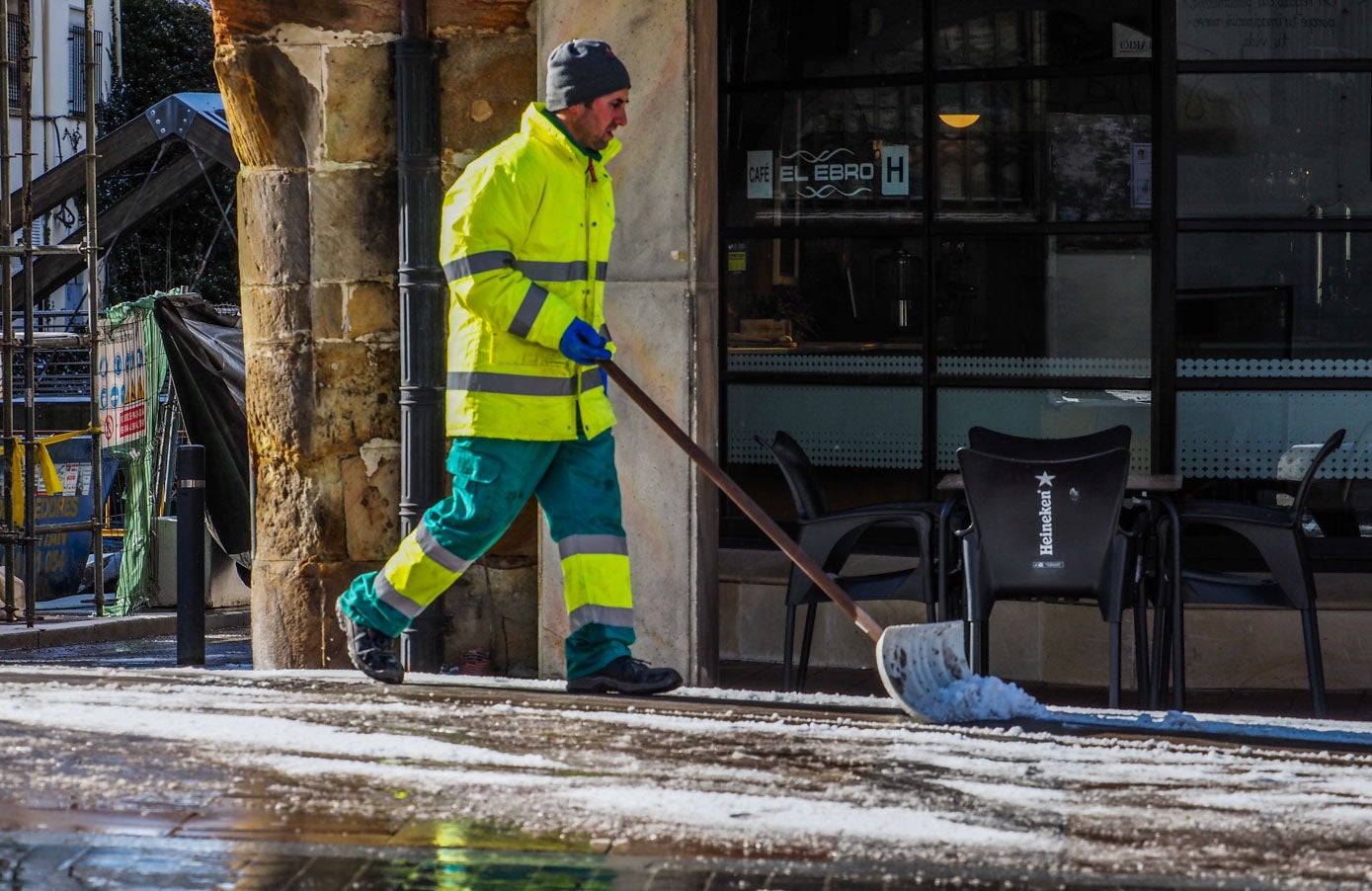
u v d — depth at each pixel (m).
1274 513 19.70
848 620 25.16
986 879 11.78
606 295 20.55
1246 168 24.53
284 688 18.67
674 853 12.34
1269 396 24.58
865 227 26.22
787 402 26.70
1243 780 14.59
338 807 13.50
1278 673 23.28
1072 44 25.02
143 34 98.75
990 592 18.61
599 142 18.09
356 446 21.83
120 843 12.48
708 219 20.72
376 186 21.62
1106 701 22.64
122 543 42.88
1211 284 24.62
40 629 32.66
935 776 14.62
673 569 20.53
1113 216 24.91
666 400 20.48
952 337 25.81
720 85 26.89
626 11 20.34
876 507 20.67
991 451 18.52
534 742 15.84
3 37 33.31
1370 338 24.45
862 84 26.14
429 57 21.09
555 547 20.88
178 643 27.52
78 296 85.25
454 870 11.91
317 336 21.78
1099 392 25.06
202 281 88.06
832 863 12.09
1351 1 24.41
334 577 21.89
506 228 17.58
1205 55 24.52
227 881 11.66
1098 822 13.23
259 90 21.62
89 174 34.03
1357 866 12.15
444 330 21.25
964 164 25.66
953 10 25.64
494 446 17.92
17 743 15.61
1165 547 19.94
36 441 34.53
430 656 21.31
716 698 18.36
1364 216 24.42
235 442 36.78
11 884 11.55
